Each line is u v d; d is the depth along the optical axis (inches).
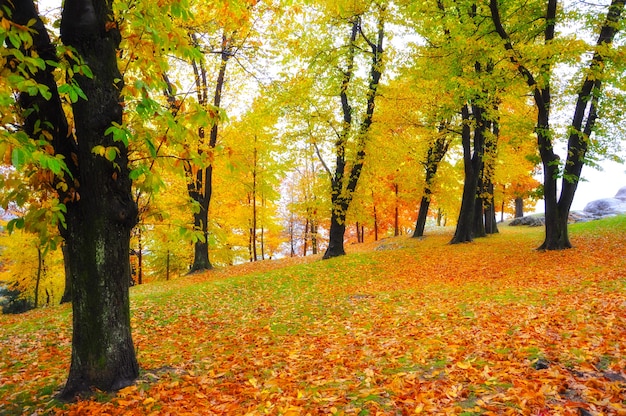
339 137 727.7
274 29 454.6
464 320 286.8
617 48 470.3
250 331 323.6
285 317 368.2
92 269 187.8
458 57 556.7
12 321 482.0
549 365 176.1
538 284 406.3
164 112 153.4
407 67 679.1
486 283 455.5
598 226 824.9
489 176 901.8
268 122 763.4
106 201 186.1
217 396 187.2
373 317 336.8
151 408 175.2
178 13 169.0
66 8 174.7
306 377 205.3
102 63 179.6
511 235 923.4
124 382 194.1
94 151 146.9
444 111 707.4
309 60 697.6
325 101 737.6
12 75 127.3
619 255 518.0
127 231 197.5
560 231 607.8
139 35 171.3
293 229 1649.9
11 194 150.4
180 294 493.0
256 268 794.8
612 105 549.6
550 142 587.5
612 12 534.6
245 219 999.6
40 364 261.1
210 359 251.8
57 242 168.6
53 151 154.0
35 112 170.2
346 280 579.5
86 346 188.9
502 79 565.3
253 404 175.0
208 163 183.2
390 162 757.3
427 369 197.0
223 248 994.7
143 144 182.9
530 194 649.0
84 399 181.9
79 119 178.4
